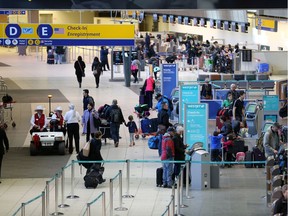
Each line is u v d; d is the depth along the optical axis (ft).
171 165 88.12
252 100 128.77
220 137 100.12
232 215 76.59
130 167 99.60
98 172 88.99
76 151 108.47
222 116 106.22
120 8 70.23
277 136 92.99
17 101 154.71
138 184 90.33
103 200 71.46
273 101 122.83
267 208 79.25
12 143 115.96
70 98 157.38
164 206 80.48
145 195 85.15
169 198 83.92
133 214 77.41
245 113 120.47
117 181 91.45
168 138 88.17
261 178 93.40
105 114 113.09
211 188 88.43
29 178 93.81
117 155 106.22
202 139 97.86
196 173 87.97
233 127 111.55
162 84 143.43
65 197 84.02
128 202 82.17
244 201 82.23
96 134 89.66
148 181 91.97
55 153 108.68
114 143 112.78
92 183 87.97
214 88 150.00
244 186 89.25
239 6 69.26
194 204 81.25
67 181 92.12
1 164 96.02
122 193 85.81
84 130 110.93
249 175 95.09
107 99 155.33
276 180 75.31
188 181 85.15
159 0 70.08
